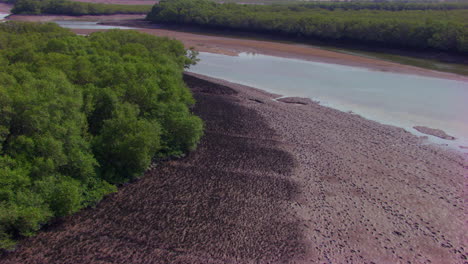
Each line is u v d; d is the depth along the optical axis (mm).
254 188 24750
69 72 26953
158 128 26156
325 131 34594
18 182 18125
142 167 25250
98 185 22875
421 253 19719
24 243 18766
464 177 27359
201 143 30828
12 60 30641
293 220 21797
